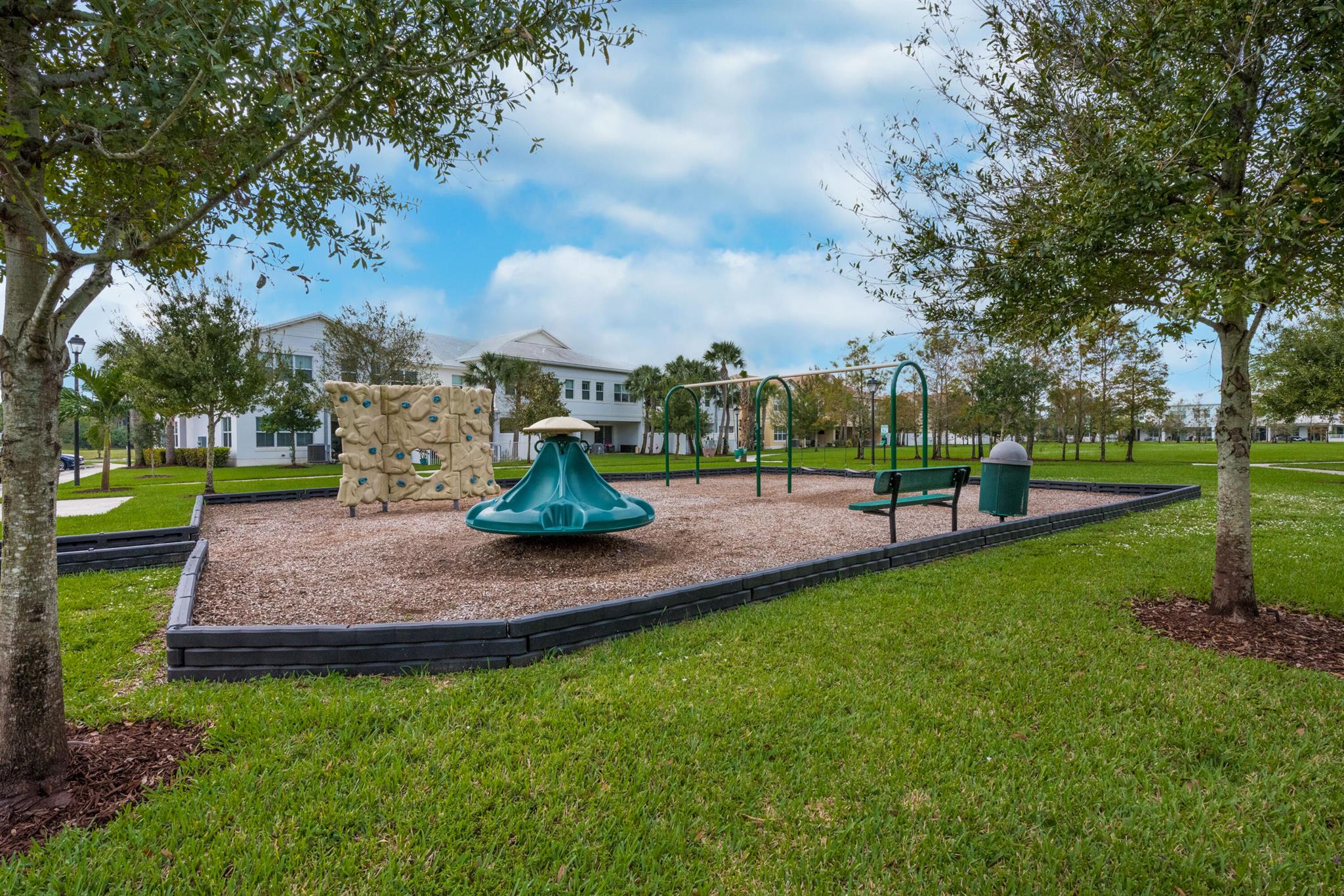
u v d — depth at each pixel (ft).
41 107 6.37
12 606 7.41
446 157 10.73
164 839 6.79
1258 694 10.52
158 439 111.34
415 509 36.04
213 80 6.42
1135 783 8.09
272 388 75.56
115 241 7.41
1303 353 51.52
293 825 7.02
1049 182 13.74
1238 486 14.51
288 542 24.57
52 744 7.64
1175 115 11.30
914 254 15.07
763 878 6.49
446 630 11.46
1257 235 9.30
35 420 7.42
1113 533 26.40
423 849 6.70
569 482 21.90
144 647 13.01
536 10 8.55
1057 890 6.37
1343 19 9.78
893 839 7.04
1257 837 7.12
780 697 10.32
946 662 11.84
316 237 10.57
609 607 13.00
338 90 8.05
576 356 158.10
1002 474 28.55
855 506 22.58
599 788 7.89
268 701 10.05
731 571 19.13
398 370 93.35
